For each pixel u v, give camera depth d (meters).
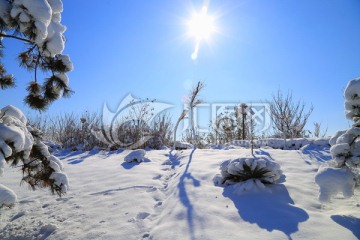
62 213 4.36
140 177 5.95
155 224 3.60
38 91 4.00
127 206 4.30
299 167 5.70
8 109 3.68
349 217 3.27
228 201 3.96
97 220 3.91
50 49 3.42
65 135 12.41
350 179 3.31
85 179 6.27
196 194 4.32
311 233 2.93
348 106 3.53
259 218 3.36
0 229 4.00
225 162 4.84
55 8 3.48
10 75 4.04
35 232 3.79
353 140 3.42
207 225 3.29
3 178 6.62
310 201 3.87
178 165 6.85
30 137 3.47
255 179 4.41
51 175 3.76
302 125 12.49
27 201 5.04
